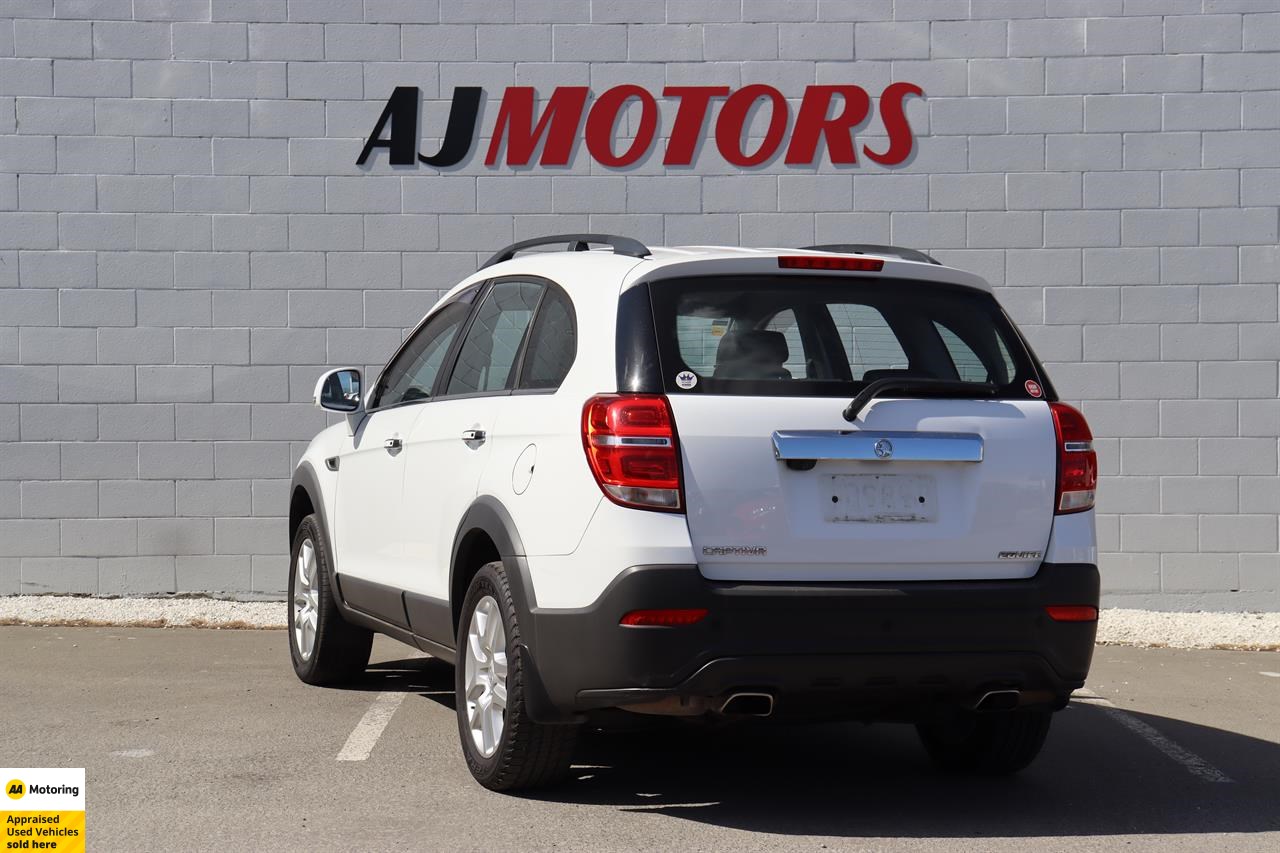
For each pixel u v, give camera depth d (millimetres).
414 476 5809
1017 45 9508
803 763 5742
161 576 9508
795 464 4520
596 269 4984
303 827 4633
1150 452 9492
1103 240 9477
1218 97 9461
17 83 9422
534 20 9516
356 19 9492
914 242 9531
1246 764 5797
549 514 4641
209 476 9508
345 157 9500
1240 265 9445
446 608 5438
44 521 9469
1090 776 5578
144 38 9461
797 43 9508
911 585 4559
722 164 9523
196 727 6094
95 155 9453
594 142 9523
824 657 4449
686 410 4492
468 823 4691
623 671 4398
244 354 9492
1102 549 9508
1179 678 7730
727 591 4402
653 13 9516
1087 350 9492
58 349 9453
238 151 9484
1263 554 9438
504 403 5109
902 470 4625
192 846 4426
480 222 9523
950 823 4848
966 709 4816
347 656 6938
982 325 4977
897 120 9516
